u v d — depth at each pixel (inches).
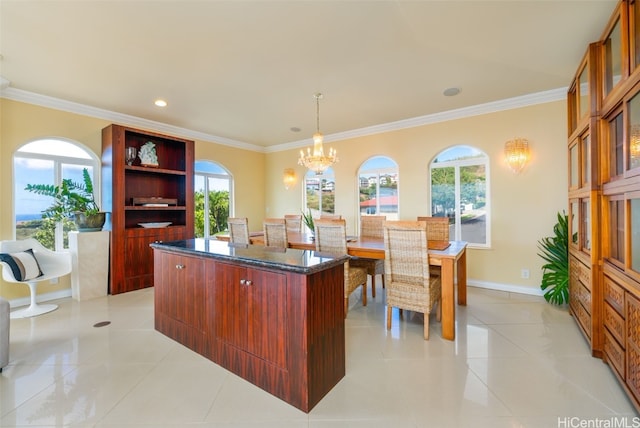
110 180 152.4
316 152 148.3
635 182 64.1
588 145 93.9
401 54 106.7
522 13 79.0
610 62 80.3
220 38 96.2
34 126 140.3
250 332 74.7
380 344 96.7
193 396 69.7
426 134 179.8
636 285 63.4
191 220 185.8
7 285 133.0
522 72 120.6
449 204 176.4
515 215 152.7
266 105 158.4
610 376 76.5
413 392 71.0
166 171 174.4
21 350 92.2
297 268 63.8
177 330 97.5
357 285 128.6
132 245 158.6
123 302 139.5
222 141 231.8
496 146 157.0
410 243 101.9
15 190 136.8
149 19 86.0
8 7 79.9
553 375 77.4
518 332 104.3
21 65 112.9
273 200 264.8
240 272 76.6
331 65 115.1
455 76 124.8
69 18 85.2
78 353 90.3
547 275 132.8
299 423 61.0
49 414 63.5
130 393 70.8
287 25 89.6
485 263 161.5
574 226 115.5
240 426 60.2
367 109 165.2
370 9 82.3
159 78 125.0
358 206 214.4
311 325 65.4
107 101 149.9
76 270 141.7
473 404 66.4
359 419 62.2
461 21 84.0
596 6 74.2
